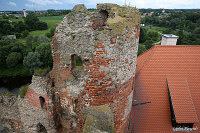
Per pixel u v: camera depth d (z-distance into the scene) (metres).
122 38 5.52
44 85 7.21
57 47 6.26
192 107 8.66
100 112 5.62
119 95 6.55
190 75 9.54
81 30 5.56
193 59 9.80
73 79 6.43
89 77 6.02
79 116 6.93
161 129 8.69
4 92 9.67
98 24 5.79
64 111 7.39
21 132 10.13
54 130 8.07
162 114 8.95
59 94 7.16
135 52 6.76
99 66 5.76
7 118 10.13
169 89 9.12
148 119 8.84
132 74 7.02
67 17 5.67
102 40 5.39
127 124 8.02
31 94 7.90
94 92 6.19
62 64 6.41
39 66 34.41
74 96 6.66
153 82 9.50
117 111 6.77
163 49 9.95
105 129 5.02
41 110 7.94
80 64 33.75
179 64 9.73
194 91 9.33
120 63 5.95
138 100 9.17
